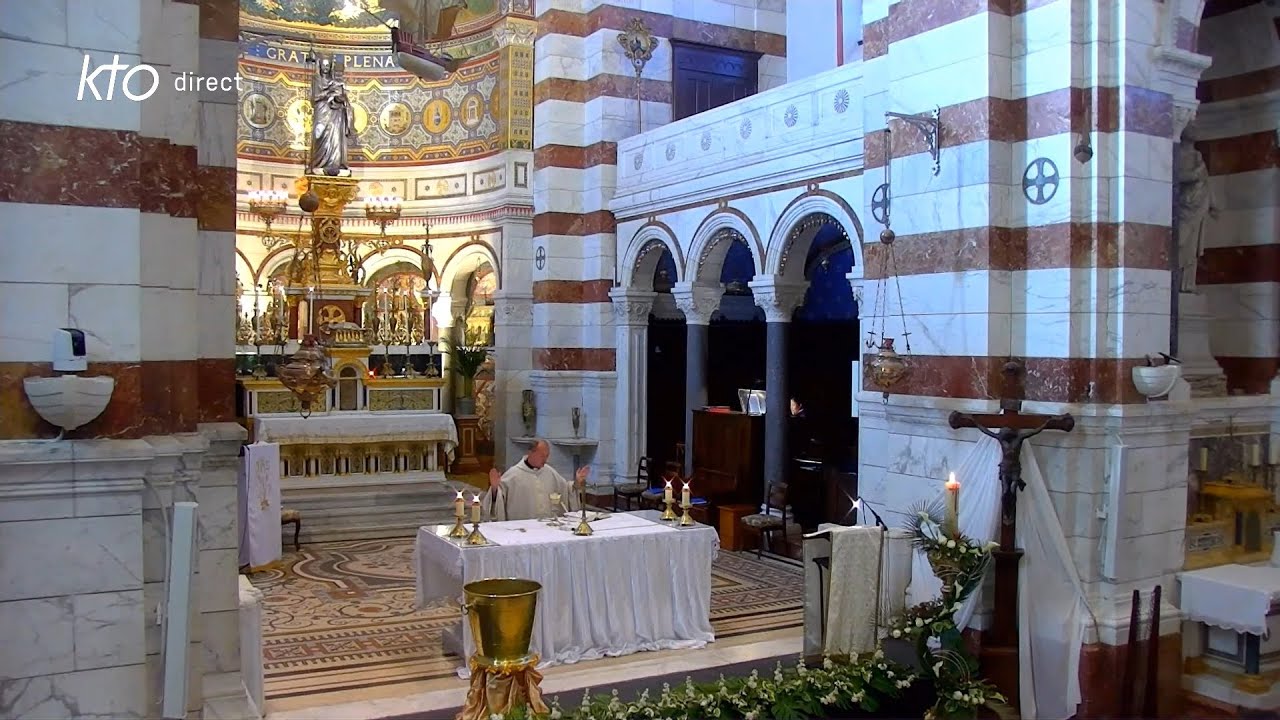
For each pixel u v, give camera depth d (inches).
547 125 636.1
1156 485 306.0
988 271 312.7
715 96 666.2
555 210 637.9
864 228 377.1
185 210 230.7
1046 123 308.7
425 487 581.3
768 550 482.6
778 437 498.3
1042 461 305.4
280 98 721.0
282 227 712.4
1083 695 293.0
